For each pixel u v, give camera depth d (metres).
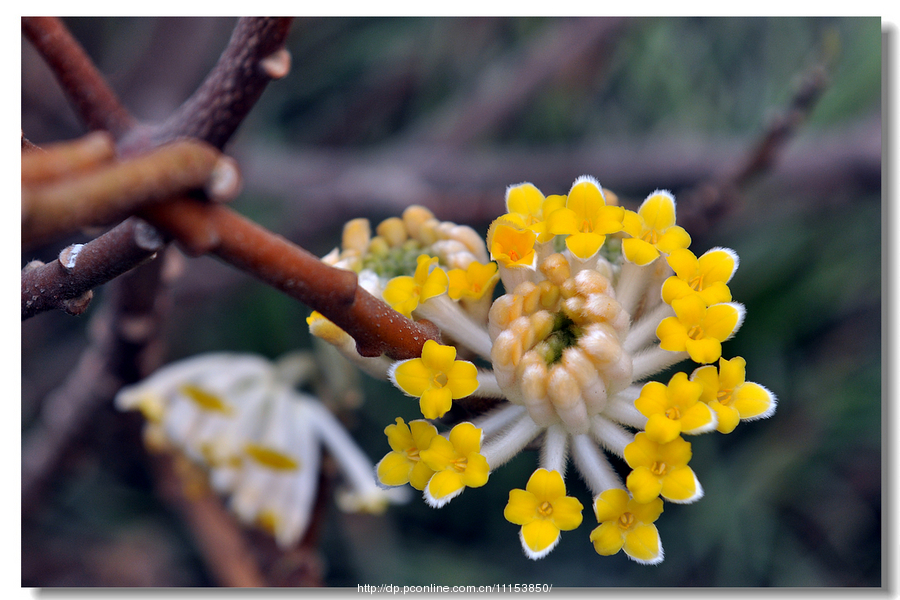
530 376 0.28
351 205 0.75
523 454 0.65
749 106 0.75
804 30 0.74
